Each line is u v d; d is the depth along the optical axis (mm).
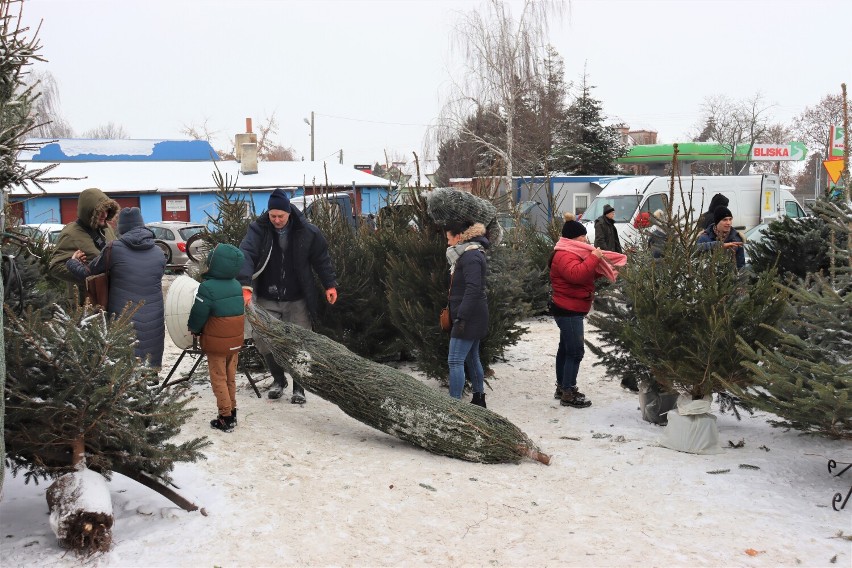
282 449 5656
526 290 11961
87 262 6312
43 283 5797
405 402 5707
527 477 5223
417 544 4125
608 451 5770
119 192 34188
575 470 5371
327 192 9266
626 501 4766
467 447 5504
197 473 5055
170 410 4246
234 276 6059
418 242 7699
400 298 7707
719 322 5453
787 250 10531
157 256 6238
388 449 5789
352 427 6410
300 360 6129
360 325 8633
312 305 7234
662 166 50125
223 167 39875
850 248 5453
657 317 5719
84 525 3865
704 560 3930
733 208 22047
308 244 7117
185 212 35312
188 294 6859
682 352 5727
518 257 7719
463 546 4105
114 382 3969
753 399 4992
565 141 42438
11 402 3980
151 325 6117
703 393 5738
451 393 6555
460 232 6656
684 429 5727
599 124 44062
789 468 5301
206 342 5984
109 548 3977
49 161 37500
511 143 34656
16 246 4809
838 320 4898
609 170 43938
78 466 4133
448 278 7438
